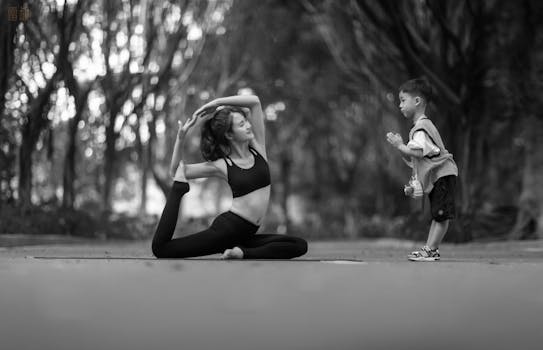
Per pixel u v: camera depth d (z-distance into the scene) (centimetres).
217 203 3444
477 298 288
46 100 1396
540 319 246
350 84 2562
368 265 484
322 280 353
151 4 1672
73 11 1416
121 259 550
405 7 1577
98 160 2028
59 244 1268
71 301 269
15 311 247
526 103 1530
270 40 2344
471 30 1501
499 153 1869
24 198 1415
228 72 2319
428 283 342
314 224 3128
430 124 577
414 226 1616
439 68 1505
